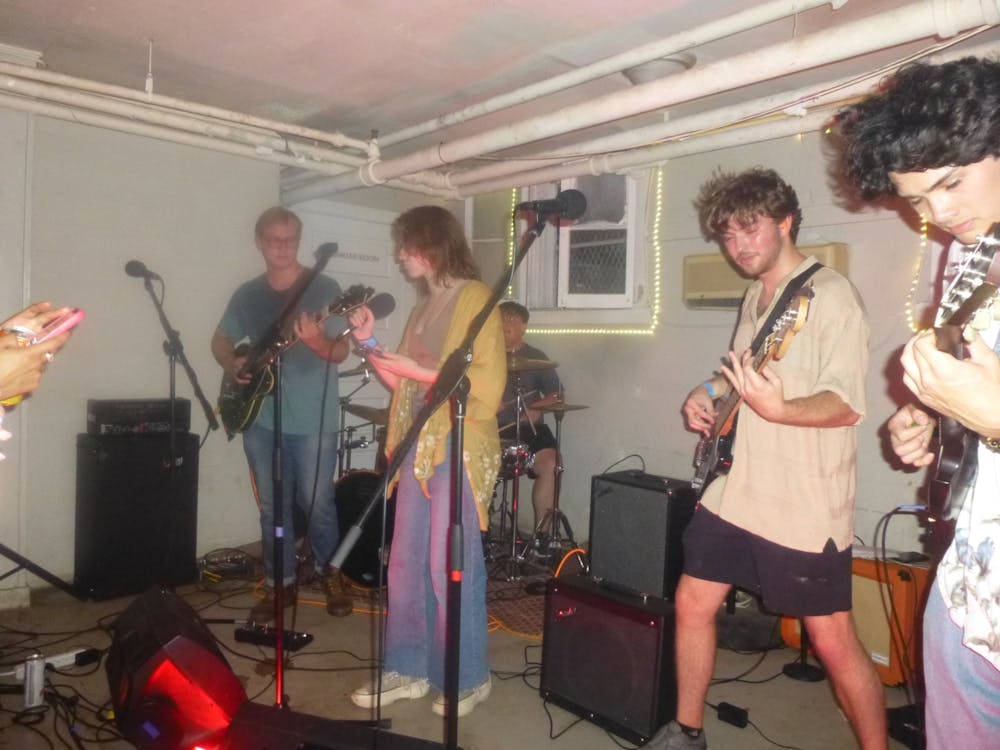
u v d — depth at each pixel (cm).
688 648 195
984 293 94
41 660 231
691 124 305
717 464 190
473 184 439
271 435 334
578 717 235
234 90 326
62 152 344
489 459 225
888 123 103
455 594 157
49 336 129
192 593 349
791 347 181
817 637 181
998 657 96
